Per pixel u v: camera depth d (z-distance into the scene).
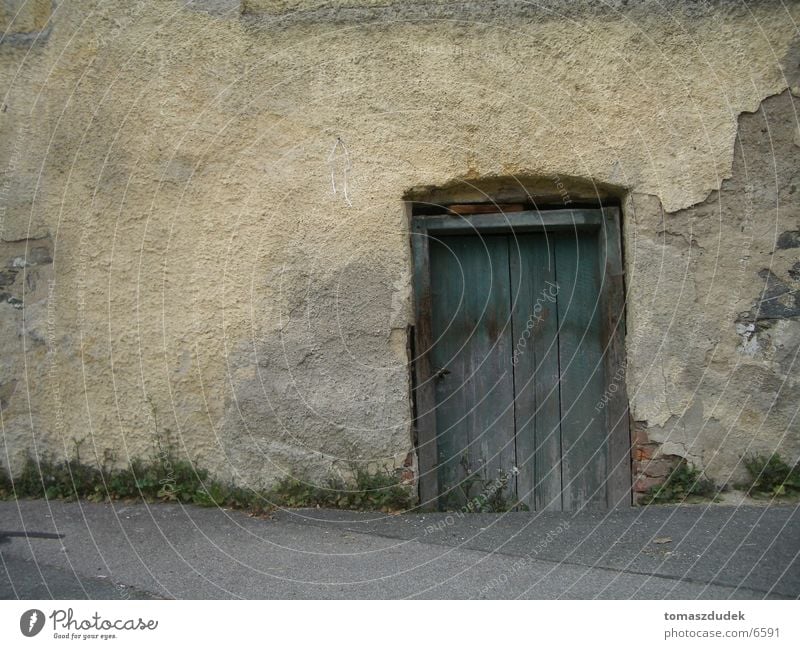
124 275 4.22
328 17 4.08
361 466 4.13
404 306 4.09
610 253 4.14
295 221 4.12
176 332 4.20
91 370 4.25
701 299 4.02
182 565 3.45
